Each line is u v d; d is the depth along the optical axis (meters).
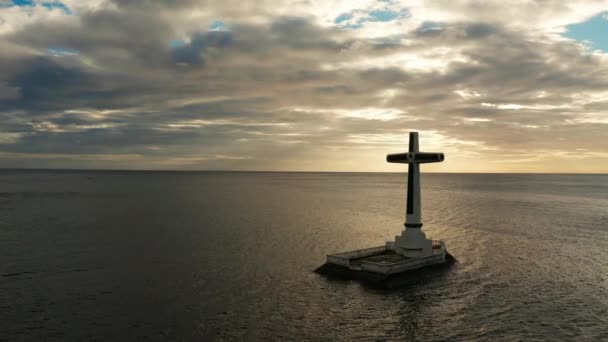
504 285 46.00
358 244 67.25
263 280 46.84
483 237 73.25
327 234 76.00
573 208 122.38
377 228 83.69
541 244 67.50
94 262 53.97
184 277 47.66
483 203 135.62
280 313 37.62
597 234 77.12
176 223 86.81
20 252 59.34
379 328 34.88
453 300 41.31
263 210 113.56
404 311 38.44
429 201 142.88
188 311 37.78
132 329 34.03
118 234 73.31
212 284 45.28
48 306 38.78
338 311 38.28
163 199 146.62
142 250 60.81
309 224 87.81
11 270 50.28
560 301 41.22
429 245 52.47
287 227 83.19
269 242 67.62
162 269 50.84
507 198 158.62
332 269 49.38
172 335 33.06
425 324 35.69
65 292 42.50
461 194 180.38
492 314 37.94
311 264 53.78
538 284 46.38
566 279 48.31
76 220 90.31
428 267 50.50
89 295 41.66
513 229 82.00
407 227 52.47
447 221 92.25
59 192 177.88
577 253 61.06
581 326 35.53
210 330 34.03
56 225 83.31
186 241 67.50
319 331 34.19
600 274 50.28
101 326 34.59
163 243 65.75
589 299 41.81
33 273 49.06
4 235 72.06
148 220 91.06
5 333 33.25
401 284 45.59
